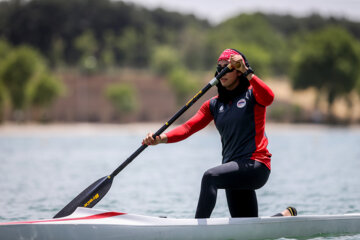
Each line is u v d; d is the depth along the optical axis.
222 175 15.55
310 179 38.88
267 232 16.53
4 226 14.35
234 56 15.28
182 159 59.66
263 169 15.79
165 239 15.35
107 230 14.89
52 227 14.59
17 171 46.62
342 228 17.77
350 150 75.62
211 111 16.95
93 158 62.16
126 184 36.25
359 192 31.45
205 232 15.71
